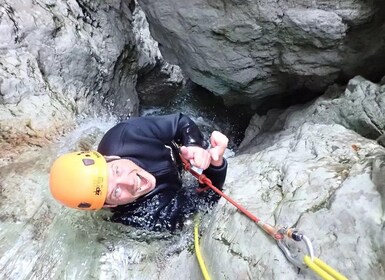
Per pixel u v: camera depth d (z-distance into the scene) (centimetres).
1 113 172
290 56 198
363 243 89
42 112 179
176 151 131
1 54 185
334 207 96
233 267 103
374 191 93
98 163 111
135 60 262
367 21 181
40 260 130
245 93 228
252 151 223
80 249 134
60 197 109
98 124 201
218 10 191
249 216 107
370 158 109
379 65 200
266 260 99
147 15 210
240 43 199
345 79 210
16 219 138
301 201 104
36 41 198
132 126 125
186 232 134
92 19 232
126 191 114
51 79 198
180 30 203
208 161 121
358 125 179
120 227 135
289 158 134
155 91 293
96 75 224
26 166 155
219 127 286
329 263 90
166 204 131
